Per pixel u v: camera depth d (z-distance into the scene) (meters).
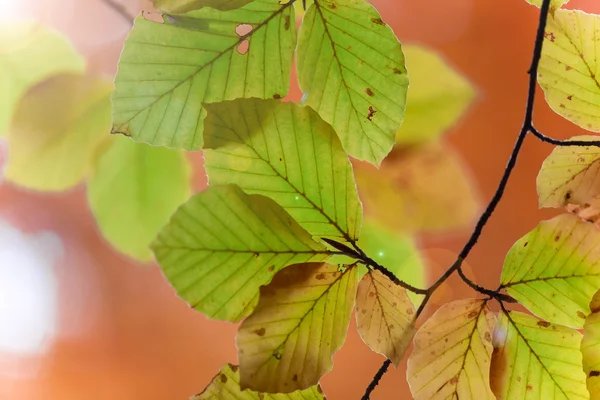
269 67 0.62
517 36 0.82
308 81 0.63
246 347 0.59
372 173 0.71
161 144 0.62
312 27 0.62
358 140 0.63
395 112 0.63
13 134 0.66
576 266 0.61
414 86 0.70
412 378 0.62
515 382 0.62
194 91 0.62
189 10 0.60
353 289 0.61
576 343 0.62
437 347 0.62
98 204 0.68
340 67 0.62
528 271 0.62
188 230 0.59
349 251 0.61
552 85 0.63
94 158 0.67
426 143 0.71
